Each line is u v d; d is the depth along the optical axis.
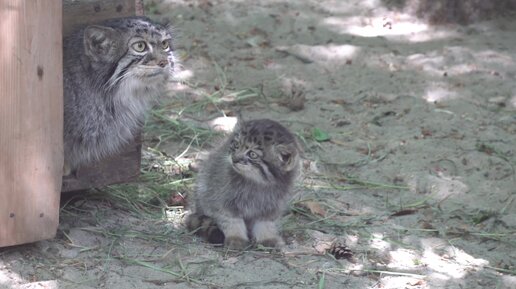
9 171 9.16
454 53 15.85
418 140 13.25
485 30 16.78
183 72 14.85
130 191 11.23
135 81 10.06
